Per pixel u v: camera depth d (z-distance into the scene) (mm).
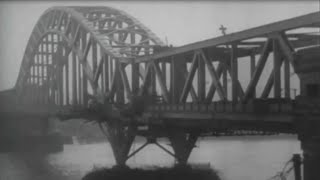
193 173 64625
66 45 93438
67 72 95188
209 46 45938
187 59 57156
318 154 27922
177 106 51781
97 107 72438
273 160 87375
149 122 58656
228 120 45156
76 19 82438
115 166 71125
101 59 75125
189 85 50531
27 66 118250
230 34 42656
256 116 38188
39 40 106875
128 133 67438
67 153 112062
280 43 36625
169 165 72312
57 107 98812
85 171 77312
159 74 58719
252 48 47406
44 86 115312
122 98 70375
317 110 28438
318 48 28734
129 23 81250
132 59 65812
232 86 43062
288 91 37562
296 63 30234
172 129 63312
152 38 73812
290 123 35094
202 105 46438
